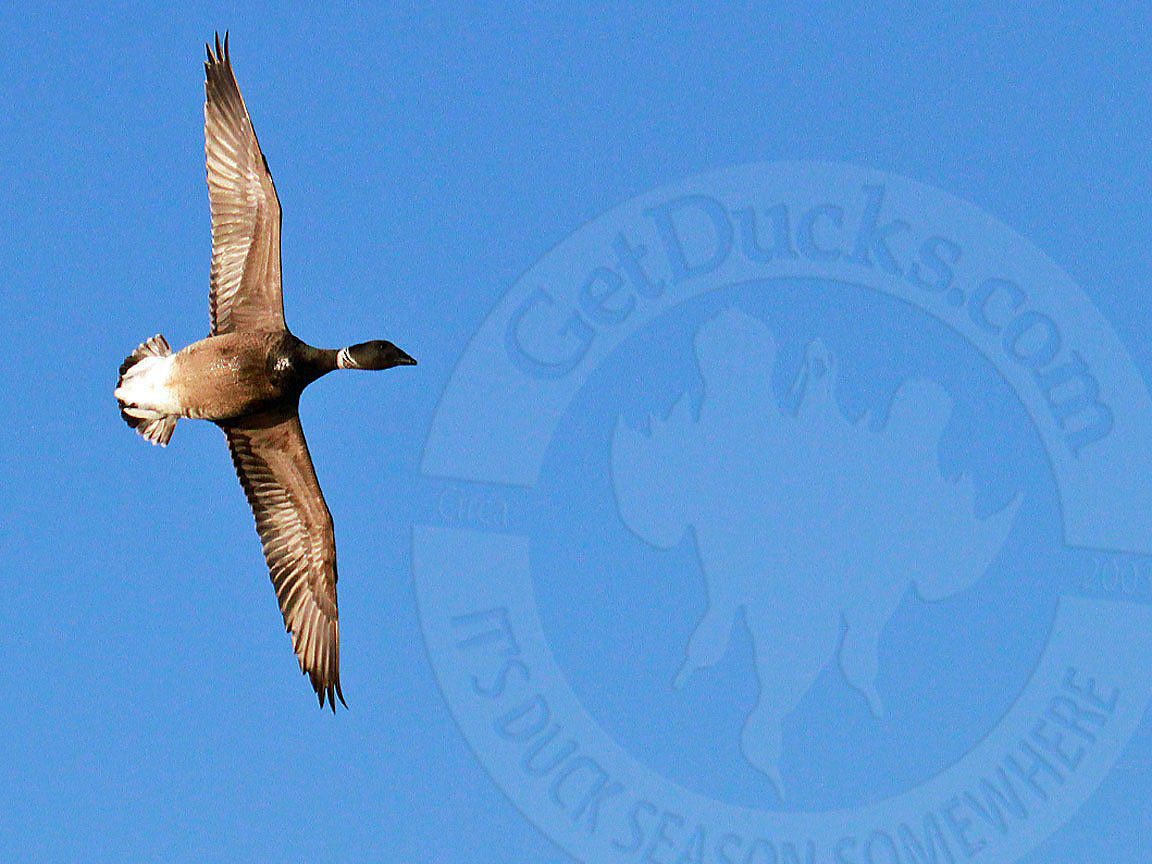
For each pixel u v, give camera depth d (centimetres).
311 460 1944
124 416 1861
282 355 1853
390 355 1909
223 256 1861
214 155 1864
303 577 1994
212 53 1861
